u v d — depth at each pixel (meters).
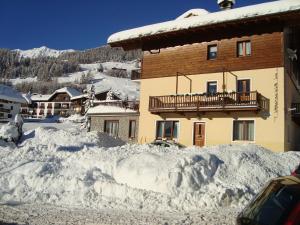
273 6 22.23
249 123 23.19
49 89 153.25
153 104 26.62
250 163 12.15
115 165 12.29
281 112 22.08
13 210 8.66
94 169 12.60
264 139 22.34
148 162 11.71
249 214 3.13
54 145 18.34
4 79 178.88
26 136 24.91
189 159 11.27
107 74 194.88
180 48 26.94
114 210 9.01
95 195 10.46
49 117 78.38
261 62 23.23
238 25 24.00
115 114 29.75
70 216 8.05
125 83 143.00
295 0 22.12
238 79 23.95
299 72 29.36
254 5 23.58
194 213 8.55
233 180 10.98
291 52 25.00
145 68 28.34
